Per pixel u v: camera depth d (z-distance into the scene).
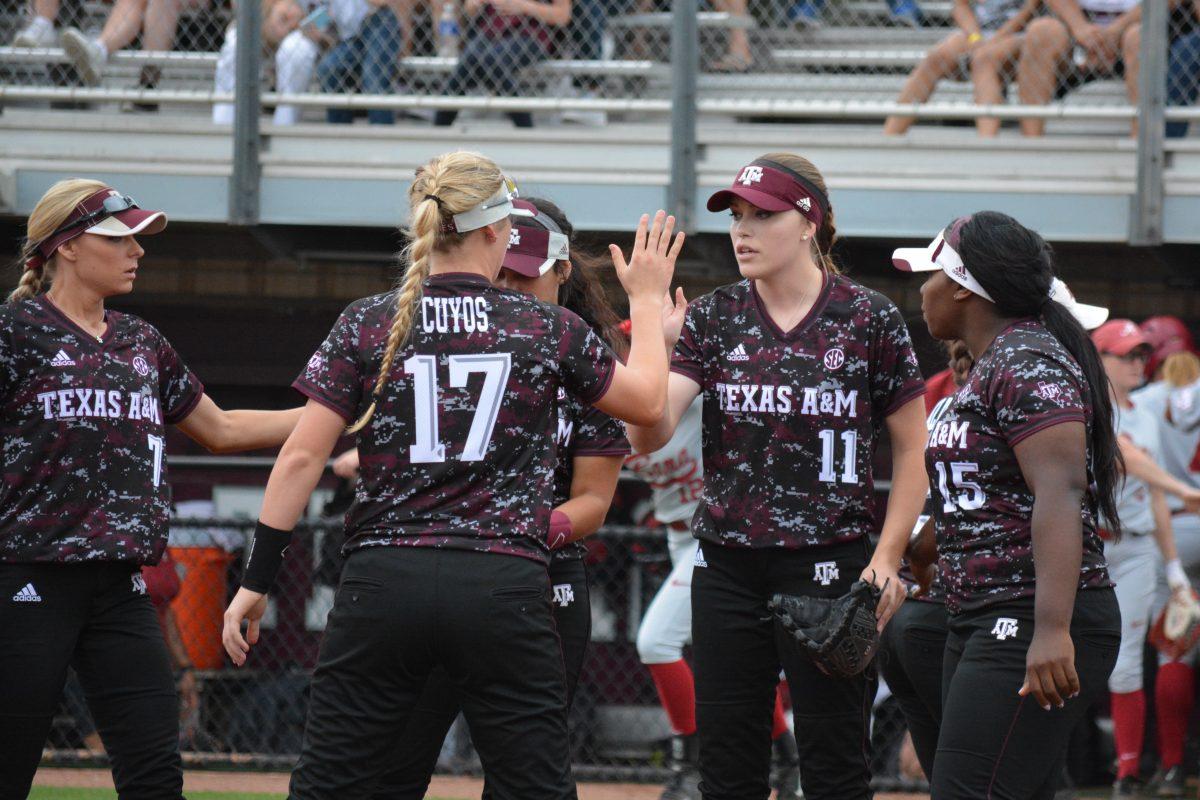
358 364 10.32
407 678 9.94
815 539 12.48
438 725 12.33
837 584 12.53
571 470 12.45
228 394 31.06
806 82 27.22
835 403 12.55
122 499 12.49
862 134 25.80
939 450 10.98
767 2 27.50
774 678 12.95
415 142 26.16
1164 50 24.02
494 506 9.85
